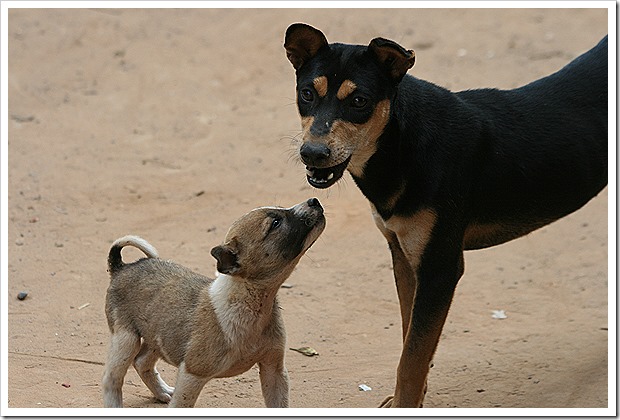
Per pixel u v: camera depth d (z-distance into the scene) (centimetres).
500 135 980
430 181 930
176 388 897
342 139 897
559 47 1953
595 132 1032
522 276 1301
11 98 1780
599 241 1386
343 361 1096
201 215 1435
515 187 988
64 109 1758
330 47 930
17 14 2059
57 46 1961
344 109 903
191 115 1753
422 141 931
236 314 876
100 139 1662
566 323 1188
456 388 1052
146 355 952
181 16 2103
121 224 1400
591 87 1045
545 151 995
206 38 2016
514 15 2083
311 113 913
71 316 1158
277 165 1591
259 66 1917
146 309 923
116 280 953
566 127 1012
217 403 1002
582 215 1457
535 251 1365
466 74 1859
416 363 955
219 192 1505
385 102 914
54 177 1526
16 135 1656
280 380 923
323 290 1251
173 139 1673
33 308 1172
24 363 1052
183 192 1504
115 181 1526
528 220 1018
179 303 906
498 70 1873
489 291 1263
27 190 1481
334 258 1334
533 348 1133
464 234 971
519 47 1958
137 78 1873
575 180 1018
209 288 898
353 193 1516
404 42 1975
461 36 2005
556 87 1041
